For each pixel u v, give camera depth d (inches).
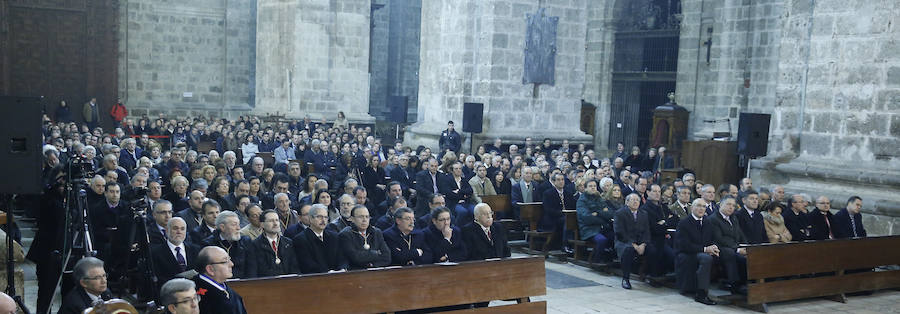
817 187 579.8
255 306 274.7
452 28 874.8
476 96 858.8
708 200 494.9
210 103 1314.0
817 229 472.4
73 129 879.1
